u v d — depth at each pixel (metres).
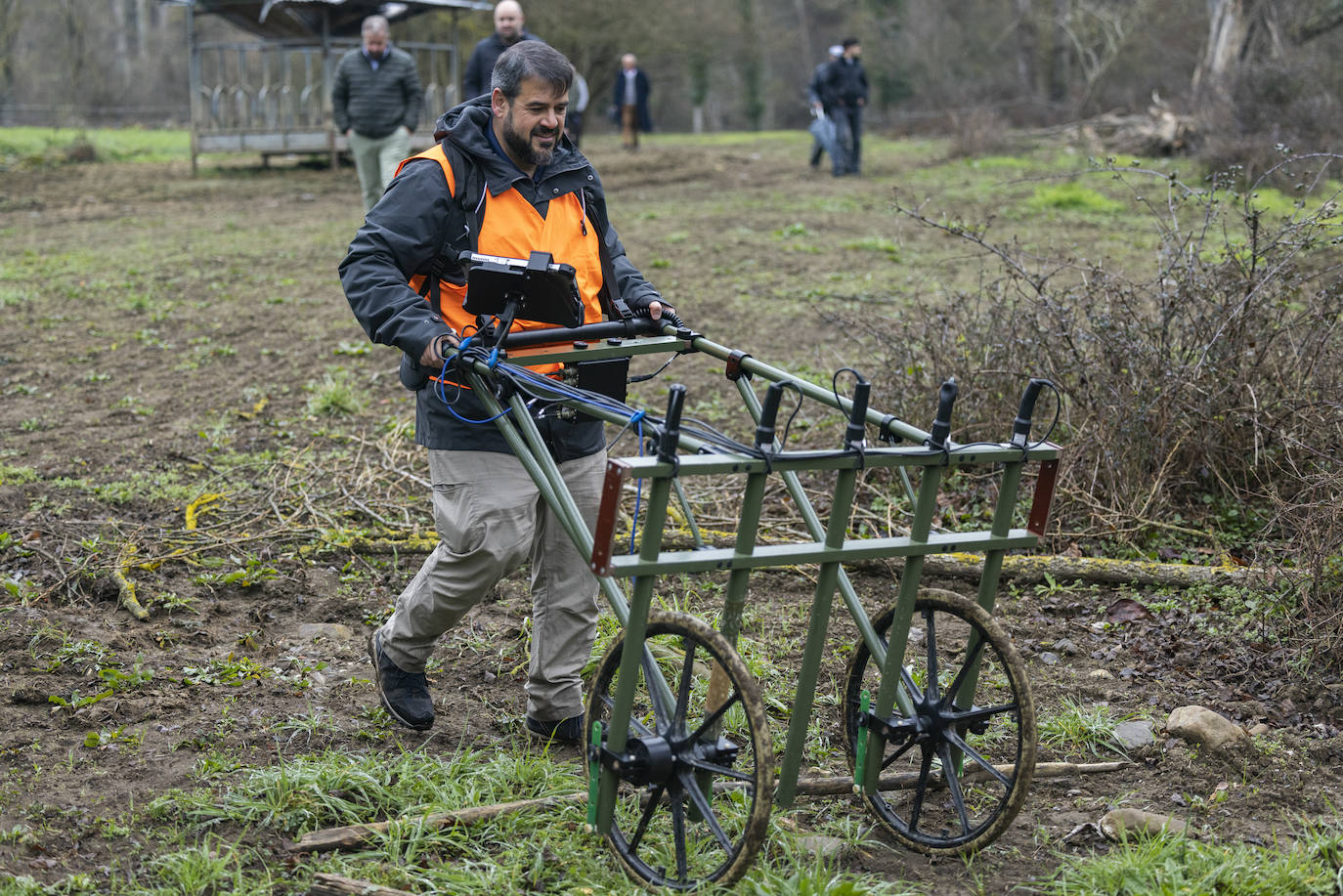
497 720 4.18
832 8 49.22
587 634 3.89
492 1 32.72
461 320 3.63
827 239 12.73
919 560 3.23
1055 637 4.83
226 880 3.16
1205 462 5.71
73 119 32.12
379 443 6.88
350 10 20.53
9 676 4.31
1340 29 22.28
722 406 7.41
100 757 3.79
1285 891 3.09
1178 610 4.94
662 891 3.13
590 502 3.73
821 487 6.29
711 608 5.09
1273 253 5.90
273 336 9.24
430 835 3.35
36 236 13.89
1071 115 27.86
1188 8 29.72
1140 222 13.27
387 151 12.11
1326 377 5.61
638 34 33.53
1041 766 3.79
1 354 8.74
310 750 3.89
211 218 15.31
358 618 5.01
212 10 20.23
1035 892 3.20
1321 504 4.75
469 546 3.60
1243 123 17.55
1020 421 3.22
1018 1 36.41
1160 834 3.30
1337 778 3.73
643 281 3.89
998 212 14.18
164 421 7.32
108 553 5.40
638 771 3.10
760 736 2.94
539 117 3.51
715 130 52.16
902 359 6.52
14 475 6.29
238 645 4.67
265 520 5.90
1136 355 5.80
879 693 3.32
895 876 3.29
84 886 3.09
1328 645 4.39
